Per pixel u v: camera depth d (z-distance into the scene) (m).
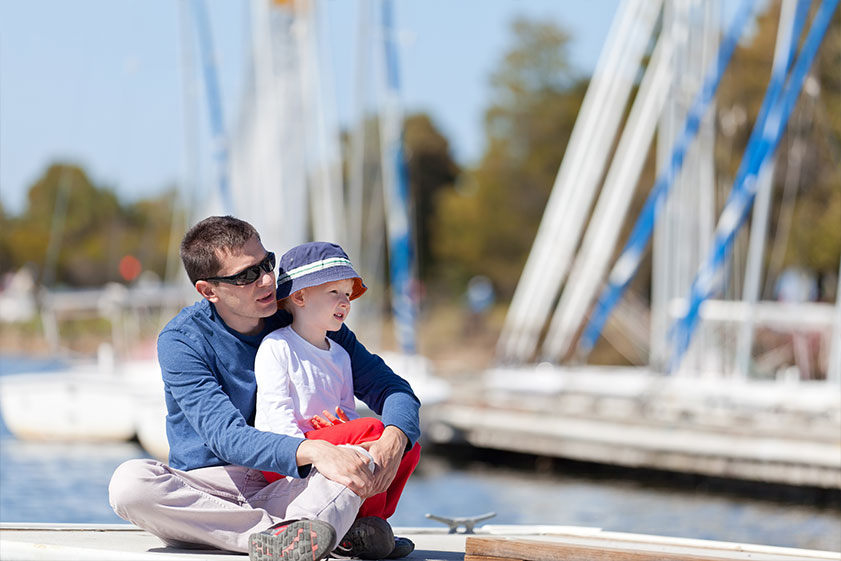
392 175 35.78
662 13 37.78
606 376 34.38
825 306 39.44
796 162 38.16
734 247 34.50
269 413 6.89
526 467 31.86
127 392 32.91
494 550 6.68
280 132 33.59
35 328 73.69
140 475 6.78
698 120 32.62
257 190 34.41
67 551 6.91
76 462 29.67
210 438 6.75
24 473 27.47
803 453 25.61
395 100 36.41
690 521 22.52
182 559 6.56
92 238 91.62
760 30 51.09
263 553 6.48
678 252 33.50
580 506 24.62
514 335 37.53
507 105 86.19
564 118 84.56
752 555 7.22
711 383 30.17
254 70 35.22
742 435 26.89
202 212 37.81
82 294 38.03
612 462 29.47
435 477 29.77
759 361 39.91
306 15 34.72
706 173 33.59
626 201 36.16
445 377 49.78
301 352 7.09
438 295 87.88
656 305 34.25
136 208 90.94
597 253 36.41
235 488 7.06
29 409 33.81
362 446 6.82
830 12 30.36
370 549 7.02
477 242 85.31
